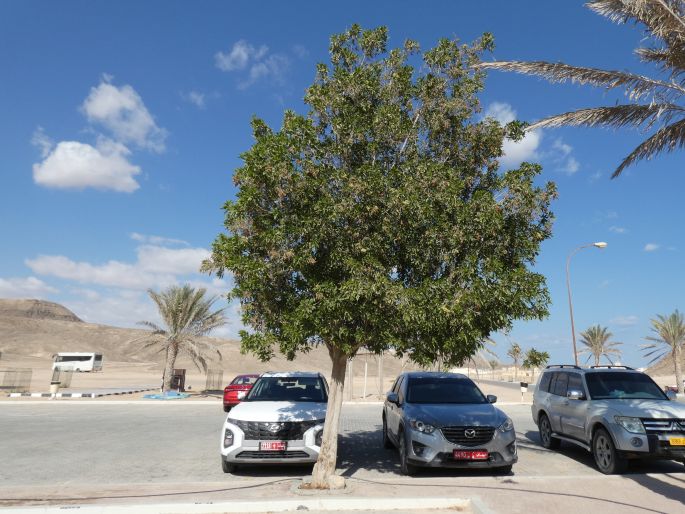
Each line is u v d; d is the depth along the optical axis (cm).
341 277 673
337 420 725
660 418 829
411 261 663
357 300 605
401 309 601
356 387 4125
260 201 683
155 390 3356
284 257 645
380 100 755
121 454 1070
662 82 895
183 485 724
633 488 696
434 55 750
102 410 2095
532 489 686
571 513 590
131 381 4653
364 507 621
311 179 668
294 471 883
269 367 7881
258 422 838
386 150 732
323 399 973
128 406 2288
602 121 992
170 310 2981
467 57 755
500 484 714
